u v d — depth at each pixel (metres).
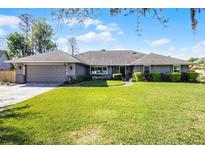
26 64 19.98
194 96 10.19
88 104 7.81
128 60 27.58
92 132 4.49
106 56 29.20
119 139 4.09
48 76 20.03
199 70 28.88
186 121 5.34
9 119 5.56
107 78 27.34
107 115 5.98
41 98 9.48
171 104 7.82
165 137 4.18
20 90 13.61
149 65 24.75
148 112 6.38
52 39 46.44
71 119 5.53
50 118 5.65
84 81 22.83
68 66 19.72
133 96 10.12
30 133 4.41
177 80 22.31
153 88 14.59
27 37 42.53
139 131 4.52
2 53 33.72
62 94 10.95
